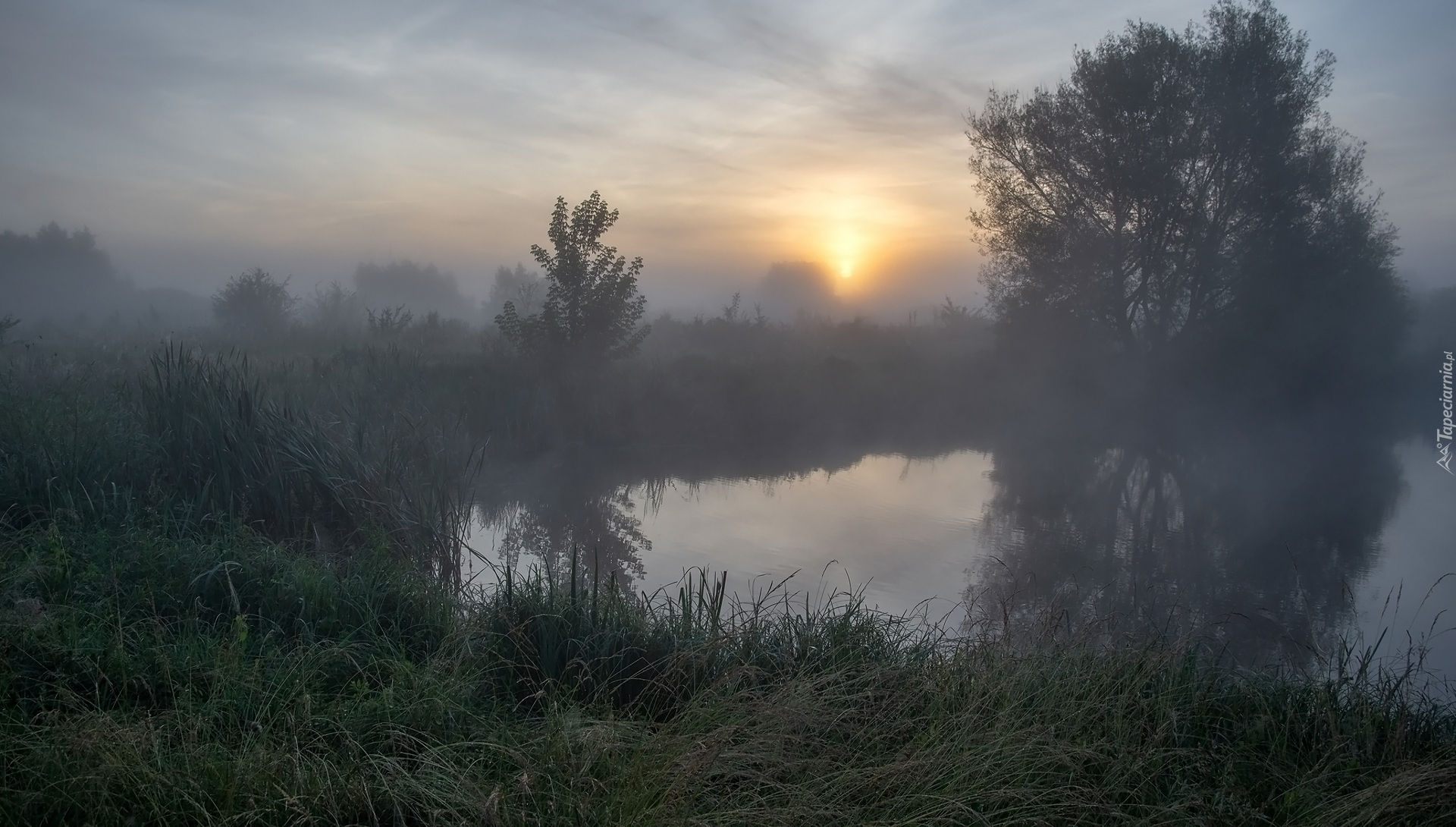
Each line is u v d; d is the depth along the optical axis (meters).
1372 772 4.30
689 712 4.24
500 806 3.43
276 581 5.96
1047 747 3.93
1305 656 7.60
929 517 12.91
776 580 9.43
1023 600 8.98
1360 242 23.56
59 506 7.01
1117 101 23.31
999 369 26.28
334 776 3.64
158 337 25.50
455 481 12.33
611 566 9.85
